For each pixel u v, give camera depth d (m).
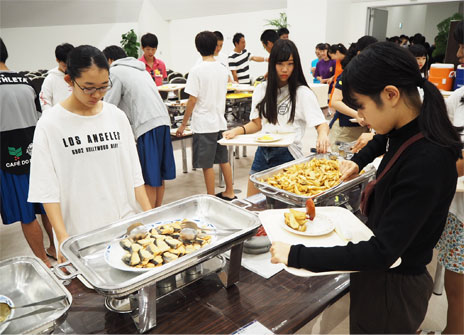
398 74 0.71
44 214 2.25
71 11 8.66
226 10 8.67
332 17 6.96
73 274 0.85
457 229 1.47
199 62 3.21
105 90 1.19
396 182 0.76
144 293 0.82
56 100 2.61
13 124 2.01
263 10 8.05
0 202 2.10
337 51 3.91
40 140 1.20
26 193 2.13
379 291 0.89
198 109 2.97
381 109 0.74
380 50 0.71
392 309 0.89
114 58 2.59
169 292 0.94
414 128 0.75
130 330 0.86
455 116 1.51
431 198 0.69
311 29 7.10
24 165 2.08
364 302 0.93
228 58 5.77
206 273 1.02
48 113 1.23
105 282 0.85
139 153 2.53
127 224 1.05
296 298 0.98
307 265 0.78
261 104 2.01
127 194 1.46
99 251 0.98
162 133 2.54
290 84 1.90
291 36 7.44
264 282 1.05
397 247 0.71
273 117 1.98
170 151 2.65
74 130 1.26
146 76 2.50
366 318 0.94
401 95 0.73
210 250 0.87
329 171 1.63
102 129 1.32
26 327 0.76
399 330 0.91
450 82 2.35
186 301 0.97
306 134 5.61
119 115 1.38
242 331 0.86
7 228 2.88
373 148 1.31
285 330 0.87
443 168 0.70
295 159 1.96
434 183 0.69
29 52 8.60
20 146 2.05
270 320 0.90
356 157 1.33
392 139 0.81
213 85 2.89
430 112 0.72
